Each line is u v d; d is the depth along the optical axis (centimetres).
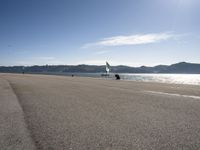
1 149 515
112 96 1525
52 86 2377
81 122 777
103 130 676
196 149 514
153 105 1140
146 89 2108
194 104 1177
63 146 536
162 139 587
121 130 676
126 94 1655
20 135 622
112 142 564
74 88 2153
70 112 952
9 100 1294
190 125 735
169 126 723
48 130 674
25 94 1599
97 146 536
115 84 2878
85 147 530
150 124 750
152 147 527
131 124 750
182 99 1384
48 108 1046
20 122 770
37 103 1193
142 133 644
